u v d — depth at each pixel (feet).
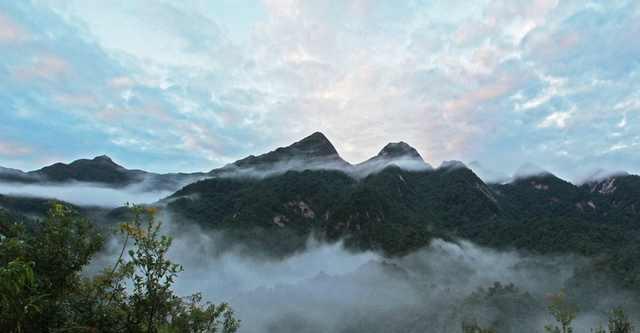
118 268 33.78
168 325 33.09
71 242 31.12
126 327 32.19
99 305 32.50
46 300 28.22
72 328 29.09
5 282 23.80
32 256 29.30
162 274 33.65
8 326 26.32
